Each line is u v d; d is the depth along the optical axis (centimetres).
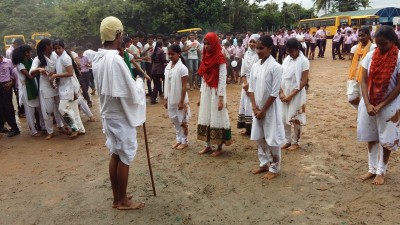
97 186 448
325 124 691
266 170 467
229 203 387
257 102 432
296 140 550
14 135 716
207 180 452
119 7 2936
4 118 739
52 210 392
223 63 501
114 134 354
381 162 415
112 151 366
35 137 698
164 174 476
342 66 1644
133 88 341
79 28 2927
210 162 514
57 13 3378
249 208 374
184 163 514
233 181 444
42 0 3616
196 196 408
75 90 673
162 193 419
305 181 434
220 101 507
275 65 414
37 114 721
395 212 351
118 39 353
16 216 382
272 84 416
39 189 449
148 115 848
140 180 458
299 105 529
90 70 1122
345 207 366
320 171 463
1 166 539
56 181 471
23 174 503
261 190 415
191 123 745
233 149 570
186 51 1161
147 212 375
